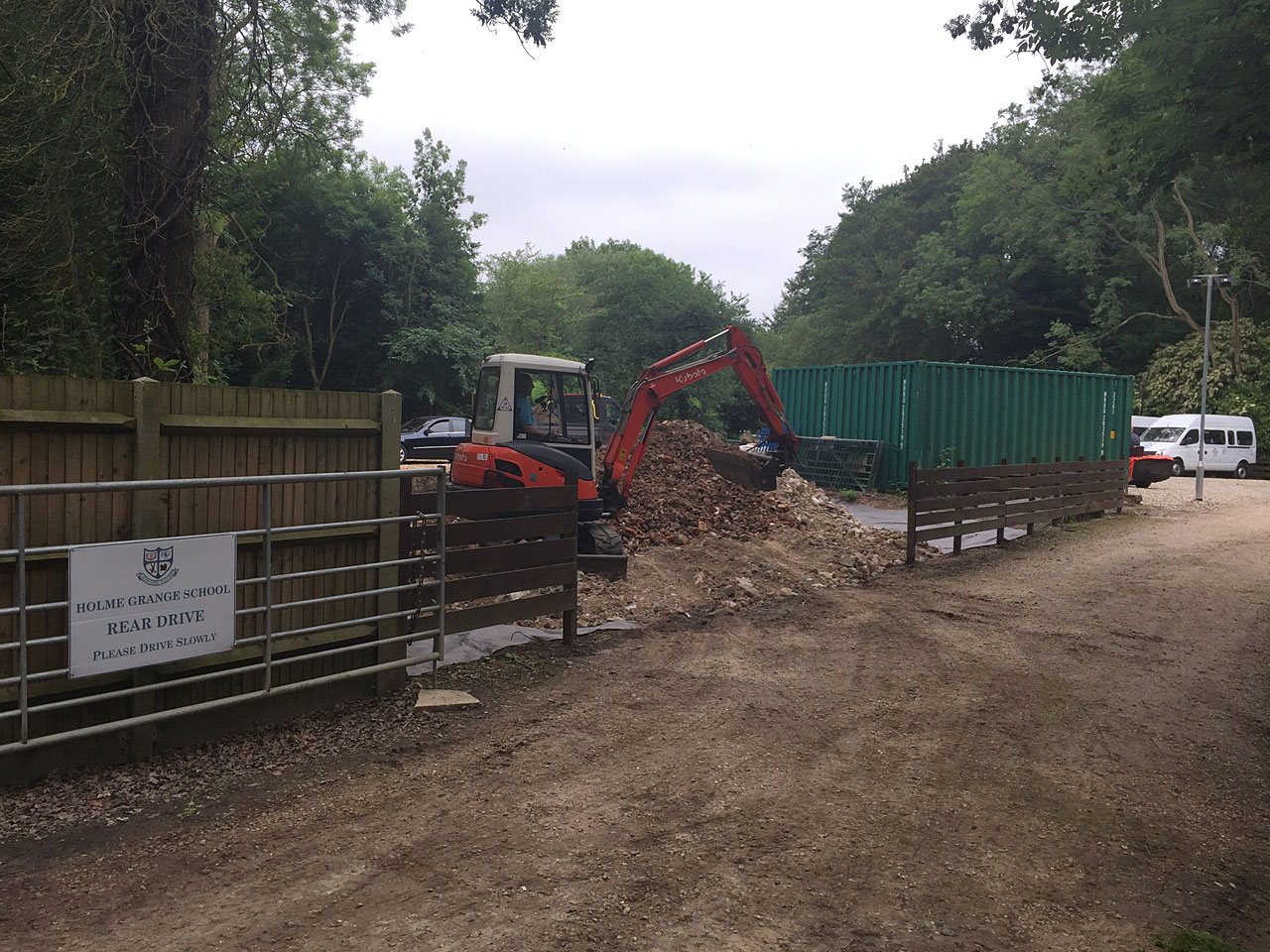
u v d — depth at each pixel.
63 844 3.82
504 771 4.83
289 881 3.59
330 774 4.70
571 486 7.21
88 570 4.19
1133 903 3.78
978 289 38.69
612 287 40.00
